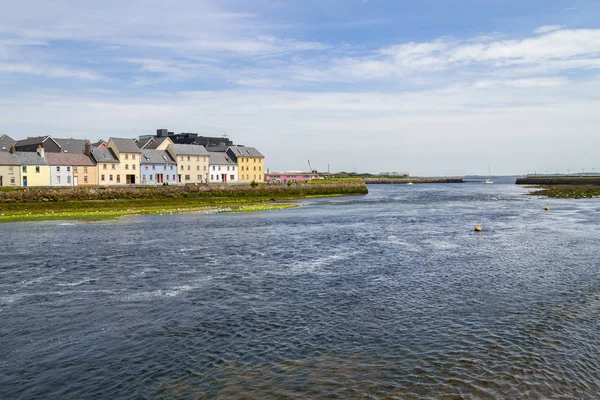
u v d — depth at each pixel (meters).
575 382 15.25
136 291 26.80
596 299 23.97
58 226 57.69
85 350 18.50
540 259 34.56
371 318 21.75
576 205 89.00
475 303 23.77
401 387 15.08
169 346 18.78
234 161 158.00
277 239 46.06
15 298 25.42
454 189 199.38
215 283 28.45
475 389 14.86
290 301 24.62
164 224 59.81
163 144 147.12
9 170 104.81
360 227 55.75
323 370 16.42
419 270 31.42
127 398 14.79
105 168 122.56
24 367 17.08
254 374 16.22
